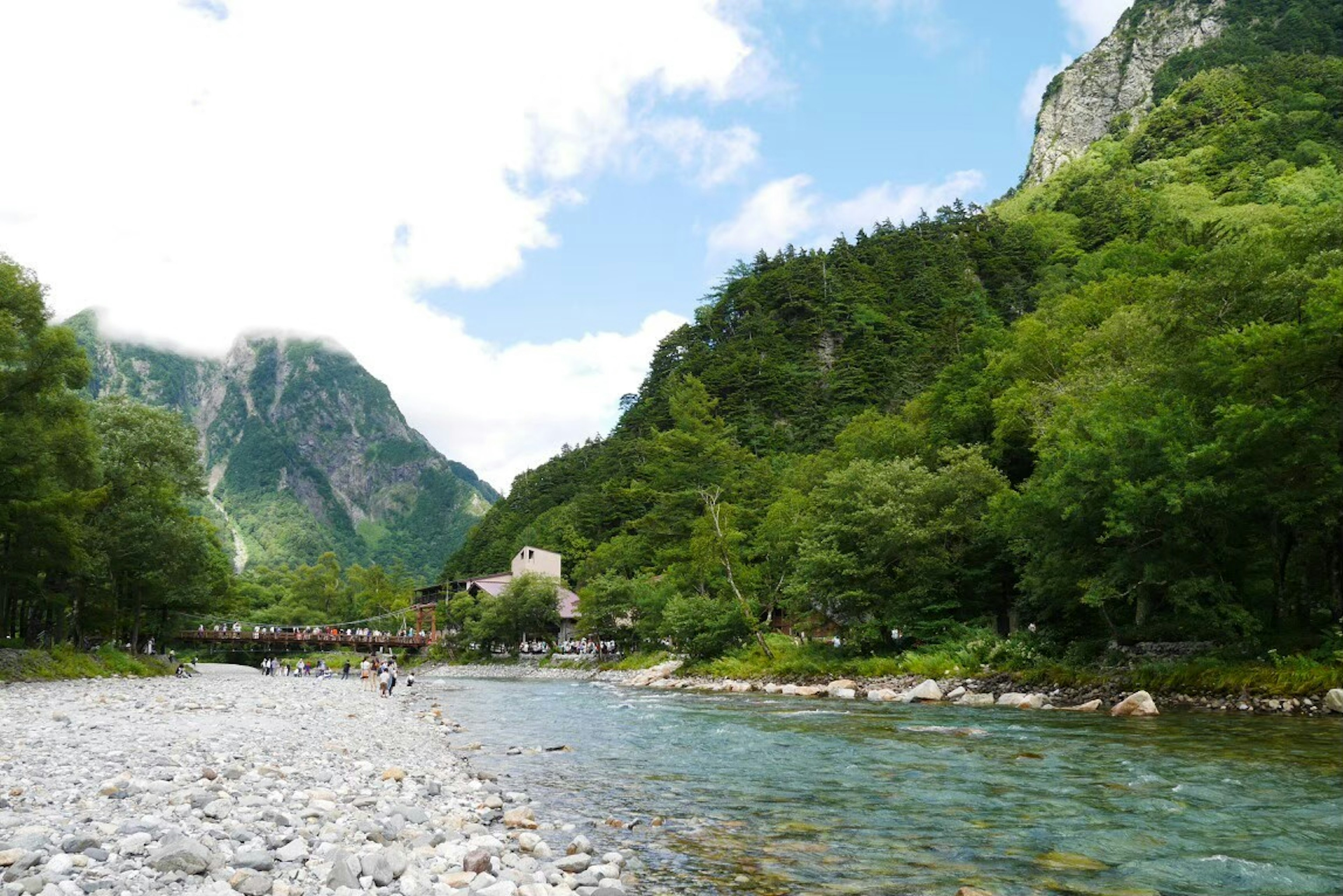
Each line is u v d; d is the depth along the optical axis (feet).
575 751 68.64
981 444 196.44
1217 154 578.66
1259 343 94.22
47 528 141.28
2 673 130.93
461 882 26.71
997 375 209.15
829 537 160.66
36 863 24.77
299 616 534.78
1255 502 96.43
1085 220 552.00
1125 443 104.99
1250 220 368.48
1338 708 77.92
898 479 161.68
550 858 32.35
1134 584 106.93
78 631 187.11
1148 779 50.06
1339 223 118.62
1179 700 90.53
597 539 420.77
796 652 174.29
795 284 528.63
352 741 69.77
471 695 161.38
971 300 476.95
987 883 29.91
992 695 111.86
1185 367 111.34
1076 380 158.71
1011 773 53.62
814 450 384.88
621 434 552.41
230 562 294.46
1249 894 28.73
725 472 326.44
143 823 30.66
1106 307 208.54
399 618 491.31
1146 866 32.09
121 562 184.34
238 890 24.13
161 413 207.10
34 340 137.49
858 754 63.82
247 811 34.58
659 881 30.14
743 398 452.76
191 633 358.43
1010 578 153.69
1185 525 98.58
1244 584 105.70
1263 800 43.68
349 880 25.67
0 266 137.08
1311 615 102.22
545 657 321.11
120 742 58.65
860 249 593.01
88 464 146.51
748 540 249.34
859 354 441.68
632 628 279.49
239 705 105.70
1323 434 91.61
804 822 40.42
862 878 30.60
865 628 152.76
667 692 165.68
